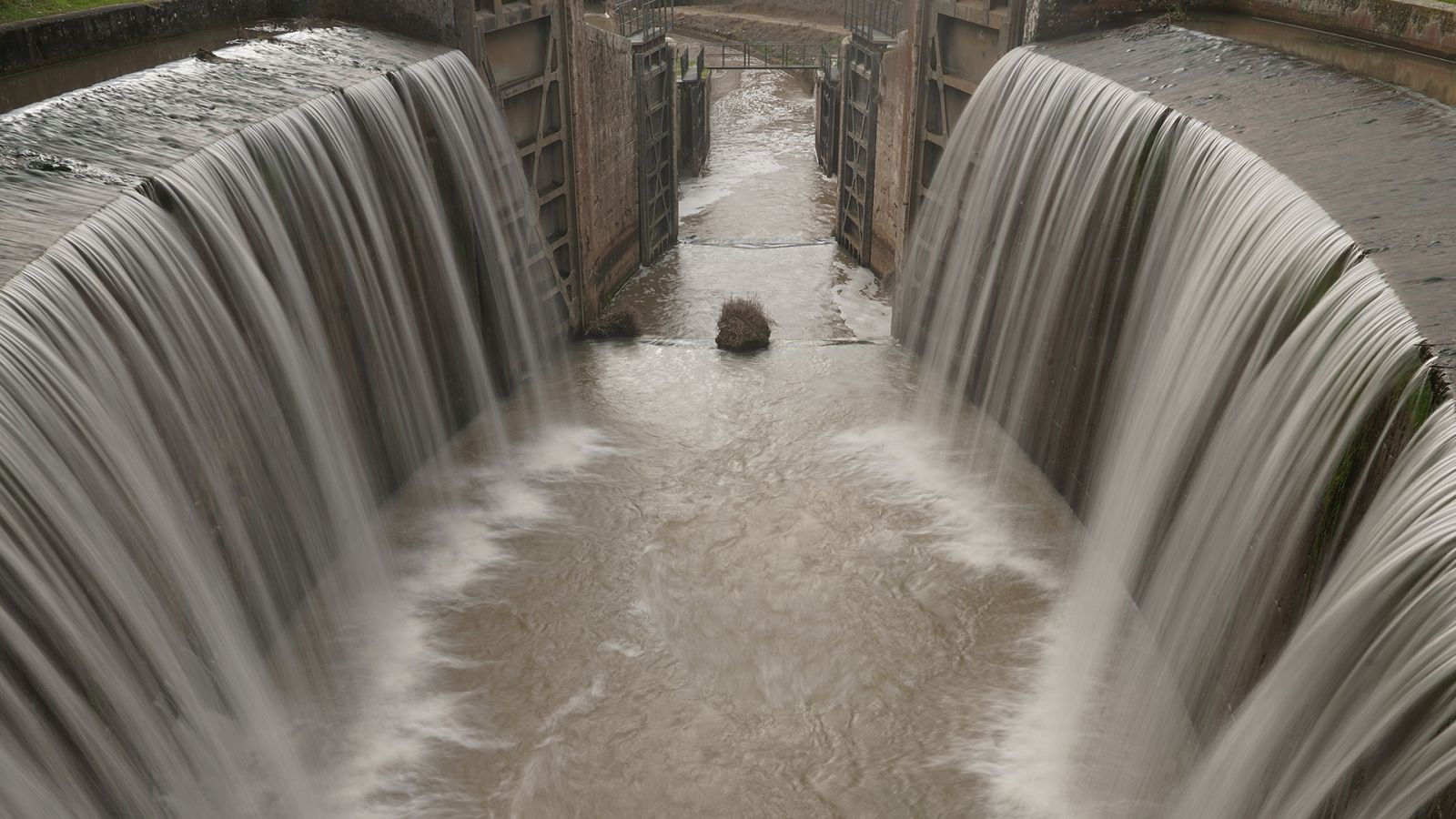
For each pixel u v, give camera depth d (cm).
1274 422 973
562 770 1146
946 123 2119
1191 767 1066
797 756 1166
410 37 1816
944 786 1122
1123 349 1378
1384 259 902
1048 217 1605
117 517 898
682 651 1318
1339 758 741
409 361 1603
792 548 1509
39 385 839
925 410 1877
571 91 2116
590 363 2084
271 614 1201
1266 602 954
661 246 2827
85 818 791
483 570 1456
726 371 2036
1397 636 697
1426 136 1201
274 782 1066
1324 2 1723
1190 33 1733
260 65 1548
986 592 1416
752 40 5988
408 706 1220
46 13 1672
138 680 885
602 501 1616
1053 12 1814
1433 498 705
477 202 1795
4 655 727
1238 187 1157
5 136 1175
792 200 3366
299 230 1326
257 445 1186
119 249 1005
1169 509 1184
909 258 2205
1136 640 1234
